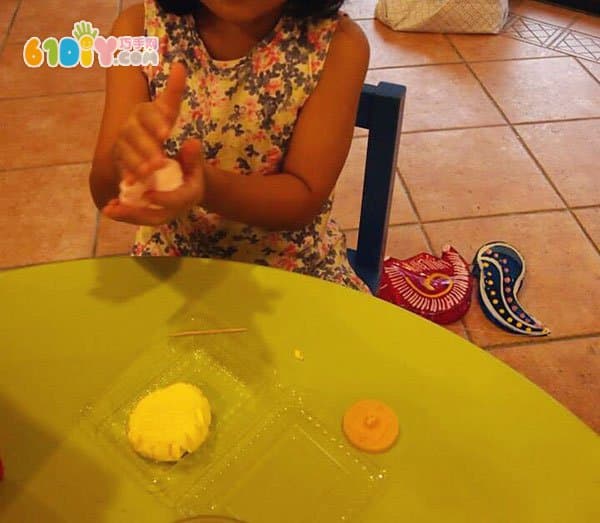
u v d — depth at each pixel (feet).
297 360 1.92
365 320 2.01
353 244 4.90
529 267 4.77
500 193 5.28
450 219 5.09
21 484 1.67
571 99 6.11
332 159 2.53
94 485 1.68
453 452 1.73
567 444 1.73
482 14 6.69
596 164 5.51
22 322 1.99
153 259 2.16
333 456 1.74
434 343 1.94
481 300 4.47
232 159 2.74
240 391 1.87
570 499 1.63
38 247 4.93
